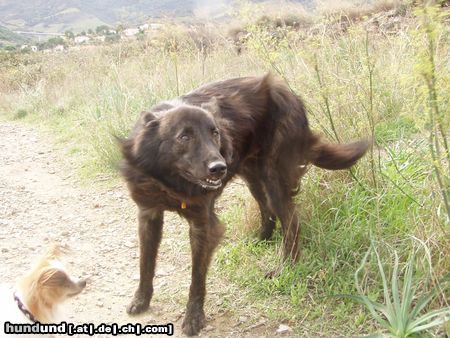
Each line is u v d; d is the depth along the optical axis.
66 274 1.48
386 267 1.90
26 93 6.60
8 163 3.97
